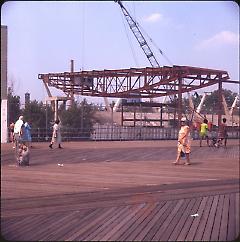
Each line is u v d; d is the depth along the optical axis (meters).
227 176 12.60
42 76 48.03
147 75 42.41
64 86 48.50
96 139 31.47
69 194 9.27
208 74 40.91
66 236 6.23
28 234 6.28
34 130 27.92
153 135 34.75
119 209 7.93
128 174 12.73
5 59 22.97
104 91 47.03
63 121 31.00
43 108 29.39
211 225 6.96
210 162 16.72
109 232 6.48
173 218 7.36
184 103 45.22
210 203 8.58
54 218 7.20
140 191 9.81
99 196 9.12
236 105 44.44
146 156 18.84
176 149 22.97
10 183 10.69
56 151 20.39
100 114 38.81
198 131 33.16
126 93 45.09
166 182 11.26
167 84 41.62
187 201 8.73
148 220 7.21
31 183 10.71
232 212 7.84
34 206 8.02
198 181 11.54
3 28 20.16
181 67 38.78
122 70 44.16
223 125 26.36
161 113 42.94
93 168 14.09
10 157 16.86
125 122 45.44
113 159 17.28
